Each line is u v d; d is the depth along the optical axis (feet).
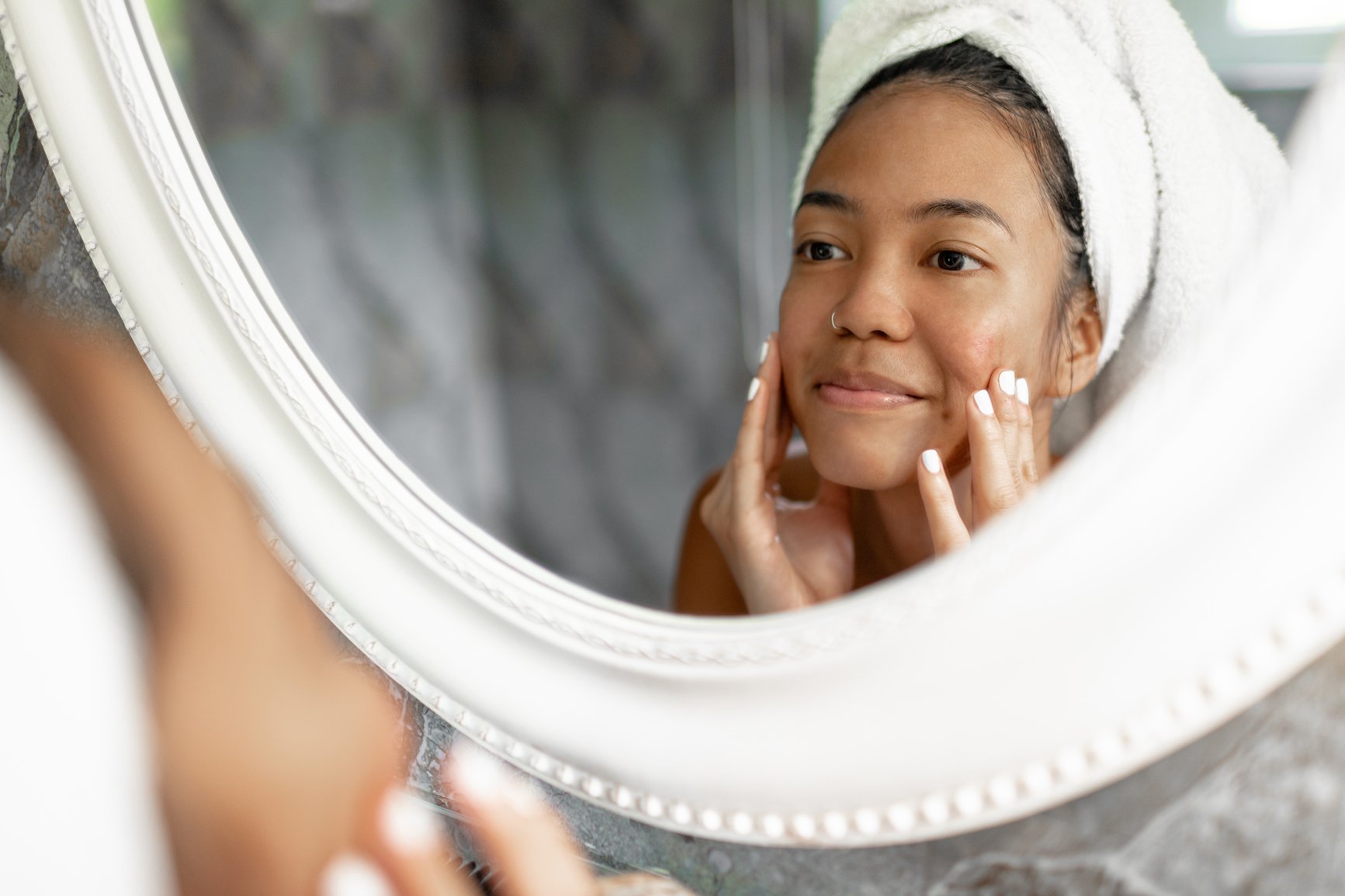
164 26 2.45
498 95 3.20
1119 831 1.16
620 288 3.12
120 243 1.67
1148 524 0.97
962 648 1.09
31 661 0.80
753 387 1.65
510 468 3.31
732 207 2.88
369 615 1.55
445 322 3.32
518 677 1.44
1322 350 0.88
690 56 2.82
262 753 0.98
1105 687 1.03
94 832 0.83
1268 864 1.09
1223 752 1.08
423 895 1.14
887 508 1.54
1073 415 1.34
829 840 1.25
